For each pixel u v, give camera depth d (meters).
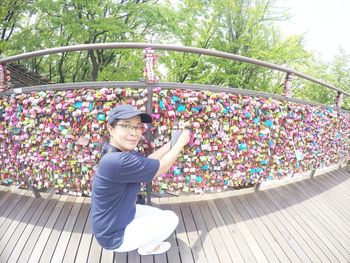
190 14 8.00
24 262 1.83
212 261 1.90
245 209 2.62
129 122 1.38
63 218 2.28
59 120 2.10
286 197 3.01
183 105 2.05
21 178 2.50
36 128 2.19
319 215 2.73
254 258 1.98
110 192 1.33
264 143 2.58
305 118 2.94
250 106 2.32
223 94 2.16
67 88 2.02
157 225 1.58
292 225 2.47
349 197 3.31
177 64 8.67
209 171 2.37
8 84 2.36
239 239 2.17
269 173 2.81
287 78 2.64
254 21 8.70
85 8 7.15
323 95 11.67
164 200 2.61
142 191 2.27
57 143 2.16
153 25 7.70
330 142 3.60
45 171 2.33
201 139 2.17
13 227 2.17
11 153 2.39
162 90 1.99
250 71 9.66
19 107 2.18
